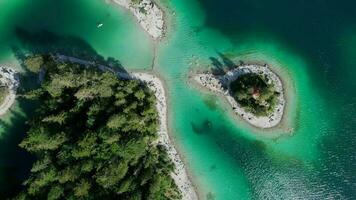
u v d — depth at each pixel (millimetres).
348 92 73000
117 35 72000
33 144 63562
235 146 72188
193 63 71750
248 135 72062
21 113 70562
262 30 73062
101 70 70938
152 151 68562
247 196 71750
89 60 71438
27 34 72125
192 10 72812
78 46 71812
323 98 72812
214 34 72500
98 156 61781
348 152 72188
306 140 72250
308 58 73250
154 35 71688
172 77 71688
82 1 72625
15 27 72250
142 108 66438
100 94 65188
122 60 71562
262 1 73500
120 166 61938
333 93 72938
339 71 73312
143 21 71688
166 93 71562
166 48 71812
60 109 65938
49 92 64875
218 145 72062
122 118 62781
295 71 72562
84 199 60500
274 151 72125
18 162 70750
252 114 71125
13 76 70875
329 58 73312
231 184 71688
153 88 71062
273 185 72000
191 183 71125
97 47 71812
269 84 70125
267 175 72062
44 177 61312
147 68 71500
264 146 72062
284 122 72000
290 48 73062
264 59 72312
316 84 72938
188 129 71812
